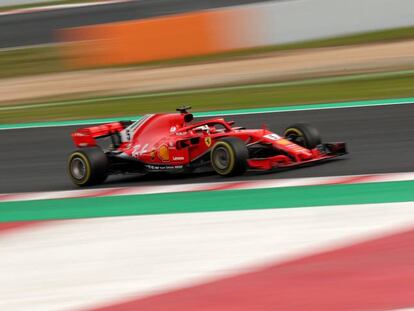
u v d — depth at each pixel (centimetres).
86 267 2392
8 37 10950
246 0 11162
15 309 2084
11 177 4284
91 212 3183
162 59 8075
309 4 7669
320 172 3488
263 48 7856
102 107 6425
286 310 1866
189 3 11750
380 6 7662
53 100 6988
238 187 3328
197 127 3697
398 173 3331
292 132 3744
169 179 3766
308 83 6359
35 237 2833
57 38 10138
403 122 4625
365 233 2431
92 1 13750
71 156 3831
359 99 5588
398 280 1991
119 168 3897
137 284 2175
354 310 1819
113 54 8262
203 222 2795
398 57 6806
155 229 2770
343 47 7475
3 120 6388
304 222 2647
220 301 1969
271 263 2230
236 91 6412
